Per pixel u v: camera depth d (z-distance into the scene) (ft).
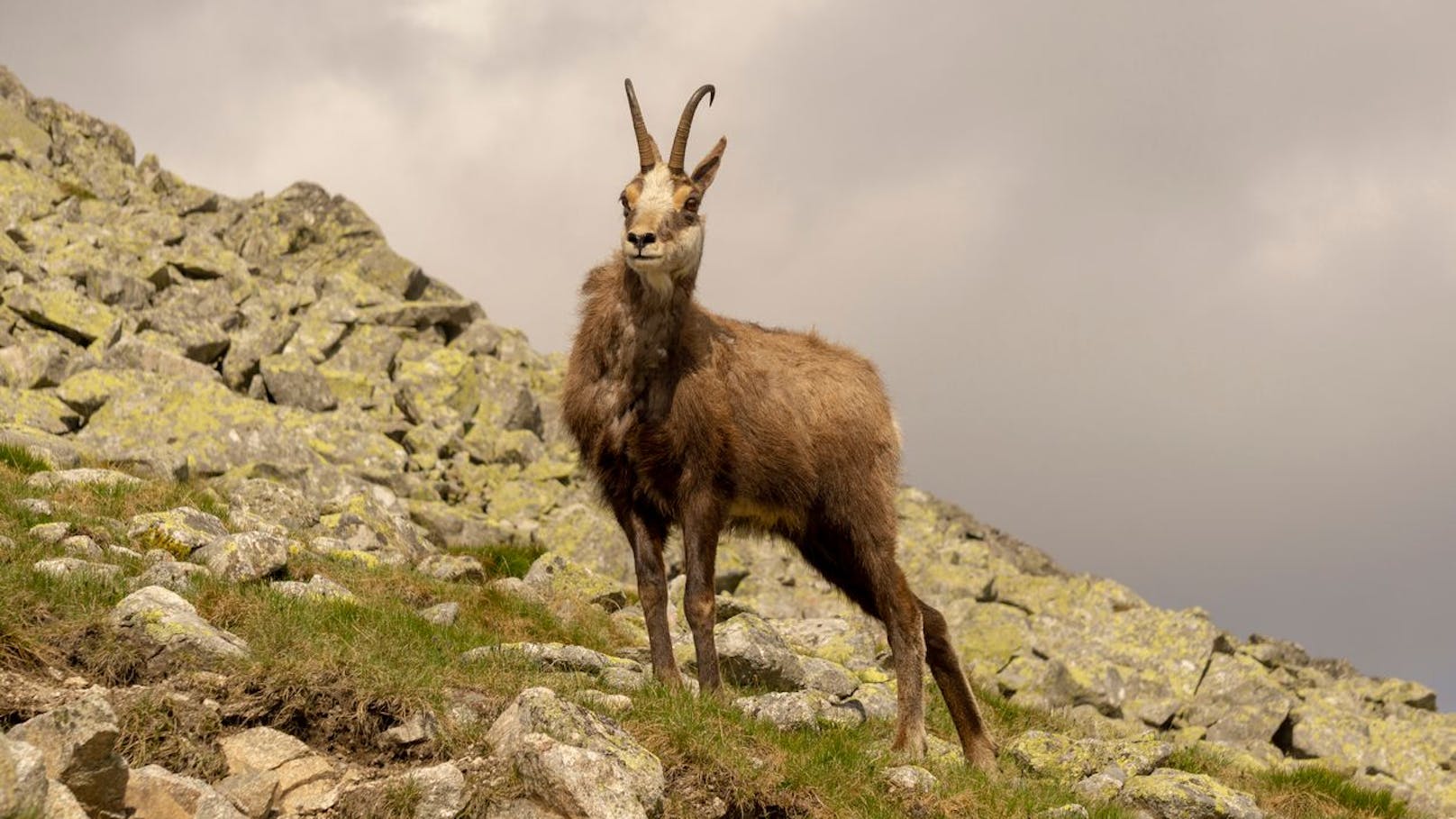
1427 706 71.20
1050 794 32.35
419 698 25.36
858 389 34.65
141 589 27.14
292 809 23.00
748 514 33.42
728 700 30.53
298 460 60.49
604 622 42.75
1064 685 61.11
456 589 39.58
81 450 50.52
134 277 74.23
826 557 35.42
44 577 27.20
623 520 32.14
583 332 32.01
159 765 22.67
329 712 25.08
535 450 76.33
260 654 25.99
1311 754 60.49
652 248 29.63
